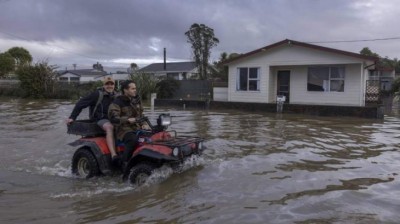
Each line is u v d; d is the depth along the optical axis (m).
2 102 31.75
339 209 5.30
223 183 6.58
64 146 10.41
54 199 5.98
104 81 7.58
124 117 6.89
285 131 13.11
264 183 6.58
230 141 10.90
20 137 11.97
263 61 24.62
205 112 21.39
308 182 6.64
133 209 5.43
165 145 6.65
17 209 5.54
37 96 38.66
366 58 21.23
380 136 11.98
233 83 25.86
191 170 7.39
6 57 58.31
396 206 5.41
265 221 4.88
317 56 22.77
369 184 6.52
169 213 5.23
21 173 7.63
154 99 26.88
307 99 23.98
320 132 12.87
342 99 22.80
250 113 20.86
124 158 6.81
